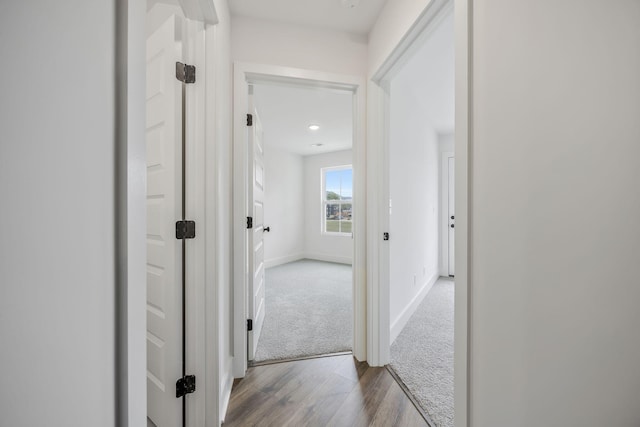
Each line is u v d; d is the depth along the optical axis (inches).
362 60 75.4
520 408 29.1
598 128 22.6
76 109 14.4
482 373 33.8
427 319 105.4
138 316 18.7
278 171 220.8
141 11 19.0
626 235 21.3
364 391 62.5
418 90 109.0
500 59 30.8
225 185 59.2
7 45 11.5
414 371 70.4
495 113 31.6
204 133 48.8
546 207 26.4
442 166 172.9
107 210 16.5
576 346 24.4
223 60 55.1
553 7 25.5
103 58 16.2
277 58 70.1
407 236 106.5
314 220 241.9
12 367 11.7
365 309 75.7
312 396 60.9
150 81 47.4
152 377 49.0
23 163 12.1
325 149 221.0
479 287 34.2
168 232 46.3
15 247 11.8
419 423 52.9
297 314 109.9
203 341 49.1
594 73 22.8
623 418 21.8
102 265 16.1
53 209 13.3
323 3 64.6
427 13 47.8
